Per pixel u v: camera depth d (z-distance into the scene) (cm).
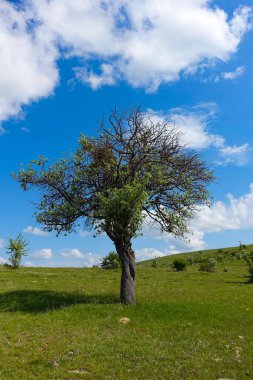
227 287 3631
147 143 2567
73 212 2500
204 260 8062
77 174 2558
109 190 2452
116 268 5859
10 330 1938
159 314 2220
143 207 2580
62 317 2166
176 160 2622
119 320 2084
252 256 4838
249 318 2184
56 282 3781
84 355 1591
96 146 2608
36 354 1608
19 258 5425
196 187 2664
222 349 1673
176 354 1616
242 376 1388
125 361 1534
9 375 1384
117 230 2500
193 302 2620
